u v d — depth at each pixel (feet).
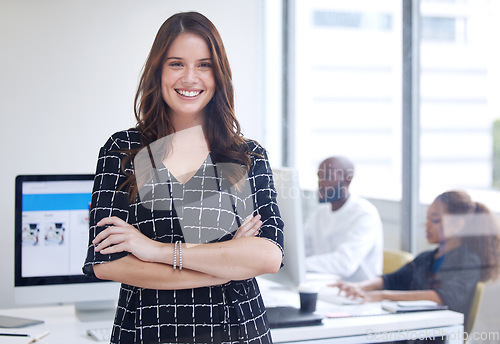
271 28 7.85
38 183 6.18
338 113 8.29
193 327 4.66
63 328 5.91
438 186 8.54
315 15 8.13
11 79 7.04
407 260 8.23
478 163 8.68
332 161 8.13
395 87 8.50
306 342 6.05
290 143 8.07
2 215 7.21
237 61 7.68
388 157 8.49
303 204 8.09
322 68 8.21
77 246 6.27
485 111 8.70
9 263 7.28
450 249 8.32
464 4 8.57
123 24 7.26
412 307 7.25
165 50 5.16
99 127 7.30
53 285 6.19
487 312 8.39
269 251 4.58
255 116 7.85
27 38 7.06
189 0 7.37
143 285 4.53
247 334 4.69
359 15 8.25
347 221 8.20
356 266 8.09
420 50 8.52
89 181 6.33
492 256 8.43
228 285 4.74
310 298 6.35
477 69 8.66
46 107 7.16
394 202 8.37
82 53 7.20
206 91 5.20
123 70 7.28
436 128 8.58
